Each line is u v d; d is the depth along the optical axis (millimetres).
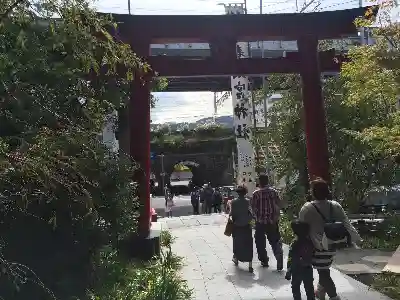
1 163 3504
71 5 4074
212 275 8133
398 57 7840
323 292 5934
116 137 10172
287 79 14719
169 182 46844
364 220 13133
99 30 4480
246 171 22781
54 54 5039
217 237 13281
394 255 7629
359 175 13148
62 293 5133
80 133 4562
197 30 9727
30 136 3977
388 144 8617
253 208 8461
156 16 9406
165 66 9727
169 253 9047
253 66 10117
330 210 5555
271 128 15539
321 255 5555
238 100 23125
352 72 8602
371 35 8828
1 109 4234
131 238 8734
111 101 6664
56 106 4828
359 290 6809
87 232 5441
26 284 4812
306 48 10359
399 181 13141
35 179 3908
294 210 14039
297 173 14688
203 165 47062
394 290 6820
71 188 4445
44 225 4930
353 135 11250
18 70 4301
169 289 6320
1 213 4551
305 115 10508
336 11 10227
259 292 6910
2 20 3842
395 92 8289
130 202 6461
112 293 5930
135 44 9406
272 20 10078
